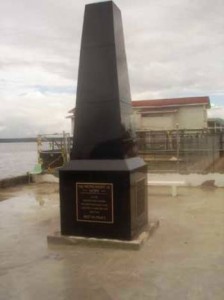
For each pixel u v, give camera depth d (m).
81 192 5.95
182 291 4.13
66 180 6.04
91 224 5.92
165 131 15.05
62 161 16.08
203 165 13.76
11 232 6.81
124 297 4.03
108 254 5.45
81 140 6.05
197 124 23.30
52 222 7.52
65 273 4.77
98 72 5.95
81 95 6.04
